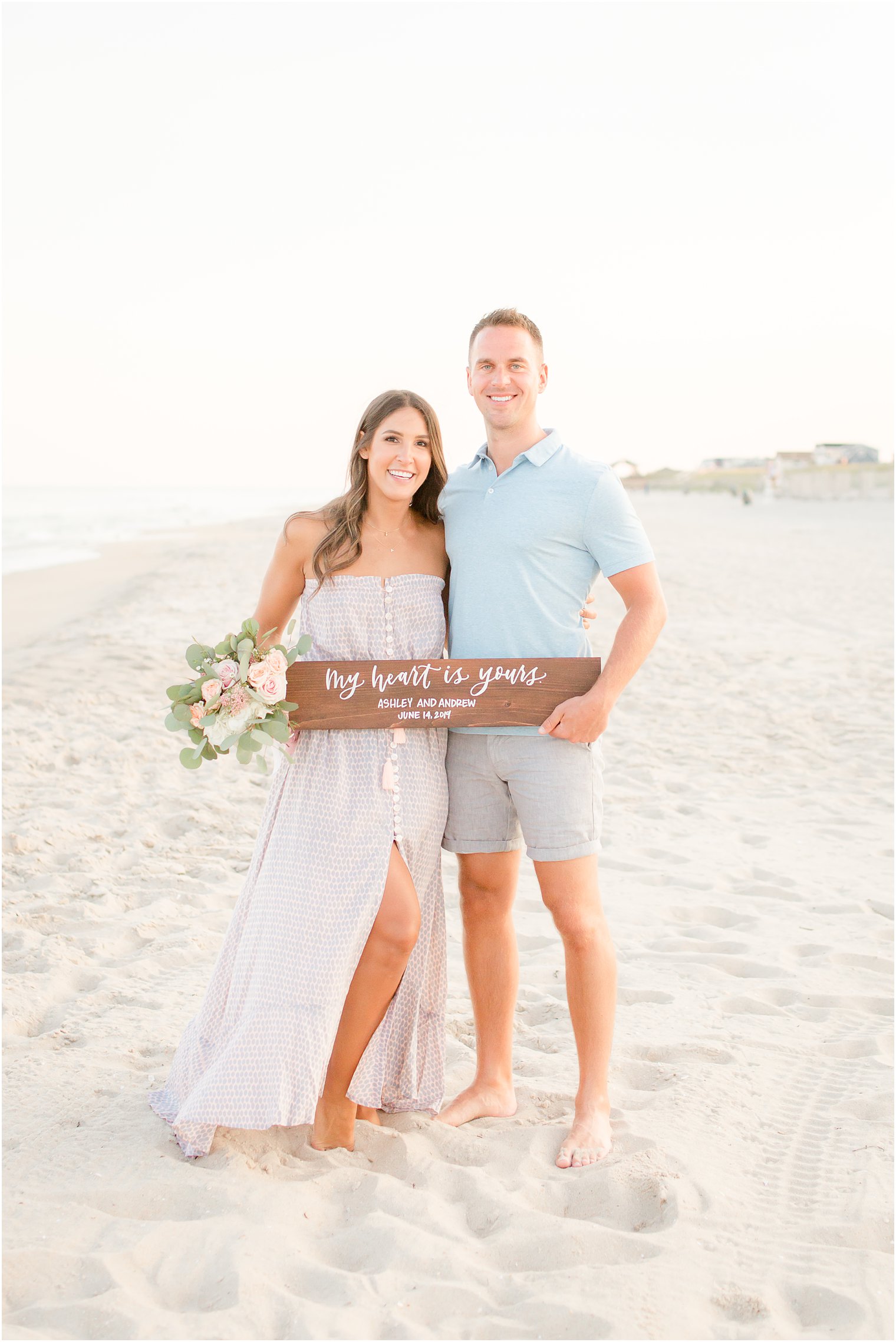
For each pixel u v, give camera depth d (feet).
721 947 13.99
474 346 9.96
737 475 362.33
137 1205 8.16
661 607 9.74
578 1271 7.52
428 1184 8.64
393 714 9.56
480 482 10.04
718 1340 6.94
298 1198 8.27
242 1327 6.88
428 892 10.04
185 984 12.53
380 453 9.68
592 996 9.70
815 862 17.38
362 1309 7.06
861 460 280.92
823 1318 7.27
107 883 15.70
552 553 9.71
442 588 10.32
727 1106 9.91
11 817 18.65
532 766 9.68
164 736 24.93
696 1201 8.40
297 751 9.71
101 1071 10.31
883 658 35.27
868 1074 10.62
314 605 9.94
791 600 51.80
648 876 16.58
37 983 12.33
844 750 24.40
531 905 15.72
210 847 17.53
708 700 29.48
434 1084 10.21
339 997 9.06
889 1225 8.13
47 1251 7.48
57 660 34.01
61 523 165.58
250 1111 8.71
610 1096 10.14
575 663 9.55
